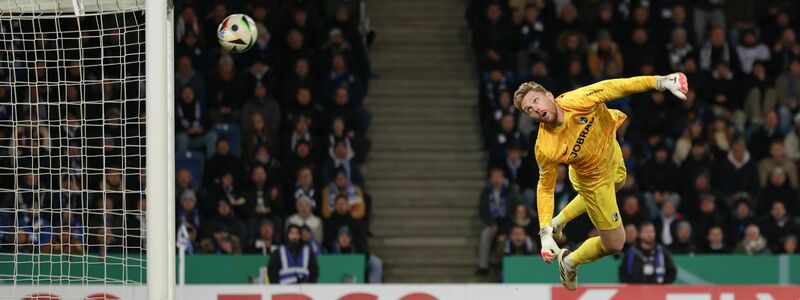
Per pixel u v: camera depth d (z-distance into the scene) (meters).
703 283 35.75
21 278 30.39
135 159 35.91
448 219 41.28
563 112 19.39
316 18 43.44
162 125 21.75
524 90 19.33
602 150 19.77
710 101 42.84
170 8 22.80
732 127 41.97
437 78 45.22
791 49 44.16
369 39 44.19
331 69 42.09
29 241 31.59
